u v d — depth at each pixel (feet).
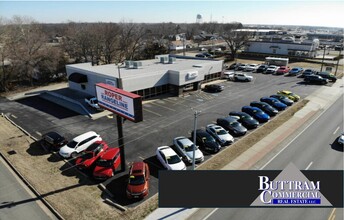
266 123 101.60
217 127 88.02
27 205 56.54
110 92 66.69
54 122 102.32
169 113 110.22
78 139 79.61
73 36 234.38
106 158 68.44
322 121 103.19
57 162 74.02
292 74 188.44
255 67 204.03
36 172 68.90
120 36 292.20
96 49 225.97
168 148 73.82
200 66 148.46
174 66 151.94
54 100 131.23
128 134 90.12
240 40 264.52
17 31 225.76
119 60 244.22
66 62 190.29
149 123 99.66
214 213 53.57
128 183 59.26
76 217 52.39
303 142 84.84
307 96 137.69
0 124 101.04
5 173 69.00
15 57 158.81
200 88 148.15
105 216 52.65
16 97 137.80
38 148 82.12
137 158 74.74
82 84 139.85
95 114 109.60
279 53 282.36
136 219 51.80
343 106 121.60
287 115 110.01
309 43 263.70
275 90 148.25
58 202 56.95
